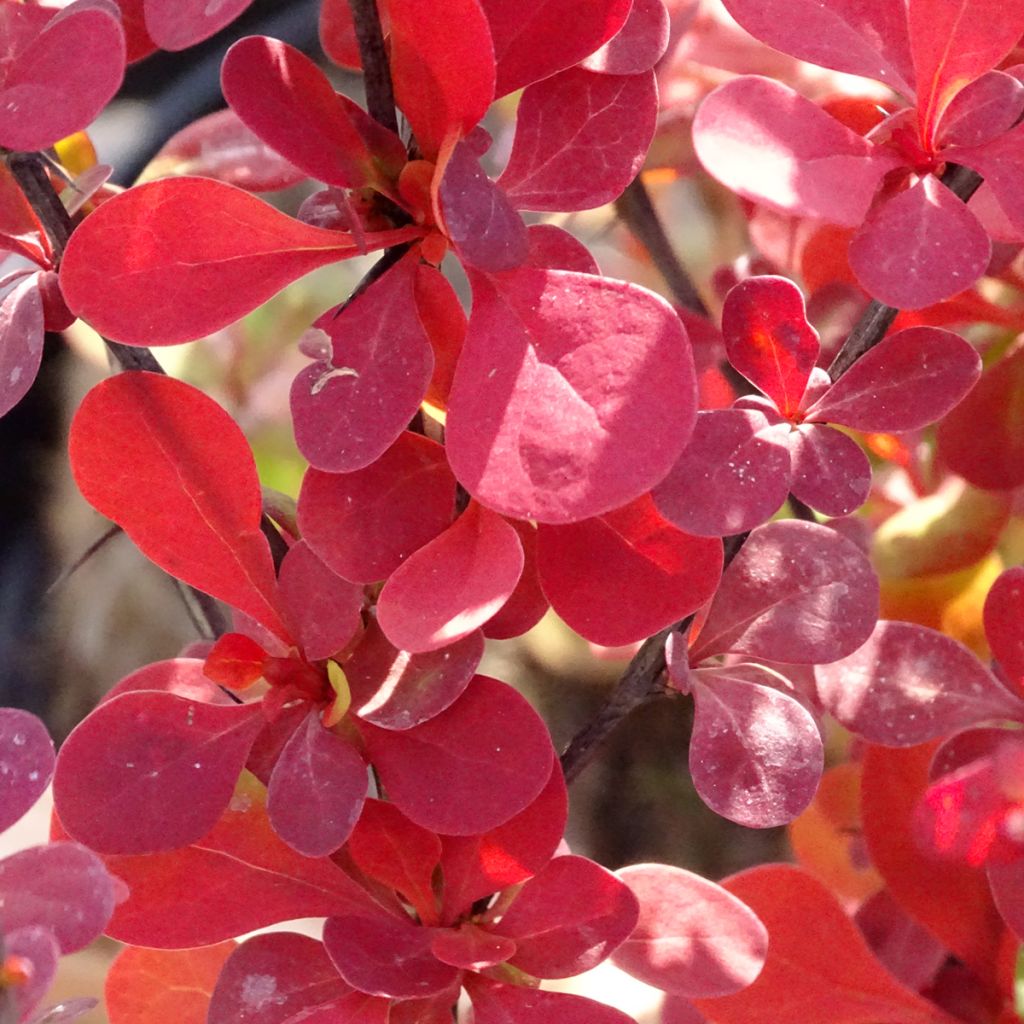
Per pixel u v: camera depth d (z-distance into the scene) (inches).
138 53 10.9
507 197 10.0
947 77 10.2
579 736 10.7
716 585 10.1
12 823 9.7
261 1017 10.3
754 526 9.8
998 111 10.2
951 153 10.2
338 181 10.0
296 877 10.4
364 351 10.0
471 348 9.7
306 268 10.0
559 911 10.4
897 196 10.0
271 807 10.0
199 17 9.9
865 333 10.5
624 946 10.5
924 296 9.8
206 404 10.1
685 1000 11.2
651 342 9.6
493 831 10.3
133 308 9.9
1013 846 10.4
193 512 10.2
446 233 9.7
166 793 10.1
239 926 10.4
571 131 10.2
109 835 10.1
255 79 9.9
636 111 10.2
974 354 10.2
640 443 9.5
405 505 10.1
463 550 9.9
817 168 10.1
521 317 9.7
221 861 10.4
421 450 10.2
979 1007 11.1
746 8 10.3
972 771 10.4
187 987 11.0
